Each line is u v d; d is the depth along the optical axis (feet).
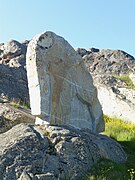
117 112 83.97
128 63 133.28
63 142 37.47
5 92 70.64
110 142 42.88
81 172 35.94
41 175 33.47
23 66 84.79
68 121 44.47
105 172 36.47
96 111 48.60
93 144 39.70
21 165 34.14
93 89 48.26
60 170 35.22
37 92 41.78
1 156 34.45
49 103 42.22
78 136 39.58
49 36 43.37
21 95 72.59
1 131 49.01
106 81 105.19
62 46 44.80
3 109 53.62
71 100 45.19
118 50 141.08
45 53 42.65
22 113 53.06
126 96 87.15
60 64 44.27
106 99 88.28
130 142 48.16
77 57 46.55
